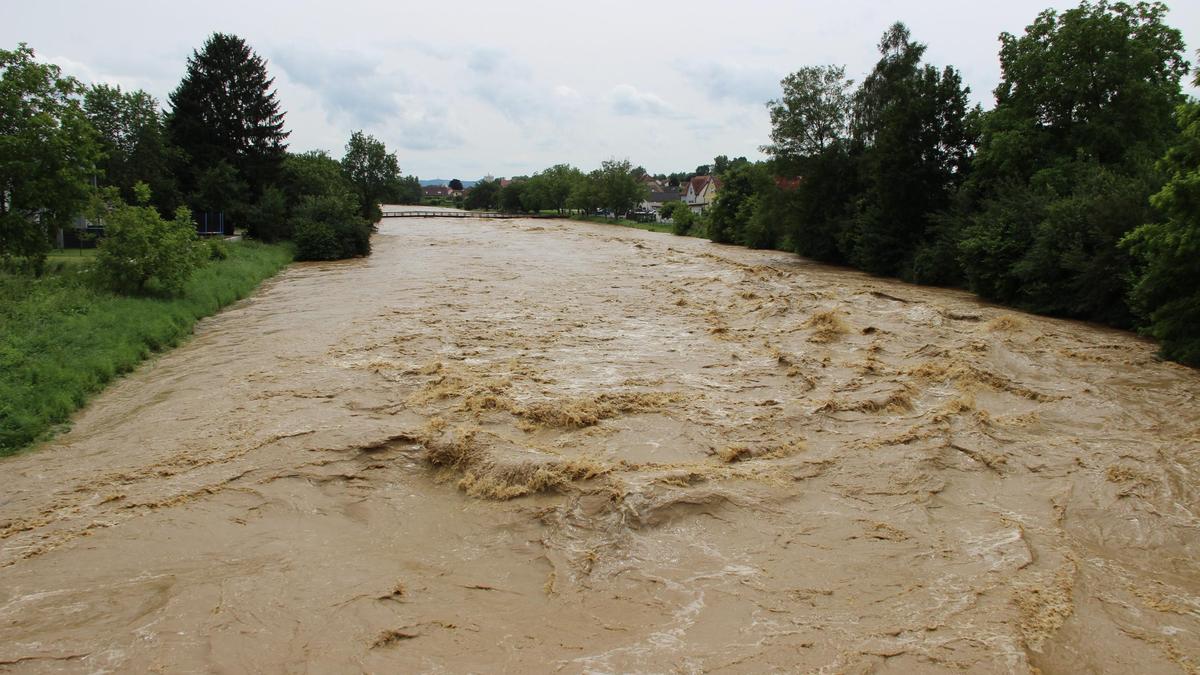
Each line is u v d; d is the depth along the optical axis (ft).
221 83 161.99
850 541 24.32
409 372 45.62
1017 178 89.40
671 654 18.33
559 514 25.57
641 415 36.52
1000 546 24.07
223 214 149.89
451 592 21.36
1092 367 49.70
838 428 35.27
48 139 69.82
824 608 20.40
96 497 28.22
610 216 363.97
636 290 87.40
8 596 21.33
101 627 19.66
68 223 74.43
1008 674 17.43
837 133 132.36
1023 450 33.12
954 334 58.08
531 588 21.59
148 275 67.62
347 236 143.74
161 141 144.56
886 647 18.52
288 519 26.08
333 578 22.08
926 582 21.80
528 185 421.18
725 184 194.70
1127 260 65.72
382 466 30.12
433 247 167.94
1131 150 83.76
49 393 40.14
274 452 31.35
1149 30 86.79
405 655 18.40
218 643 18.84
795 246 143.74
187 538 24.72
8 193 70.38
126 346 51.85
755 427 34.81
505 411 36.65
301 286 96.78
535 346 53.83
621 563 22.81
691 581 21.83
